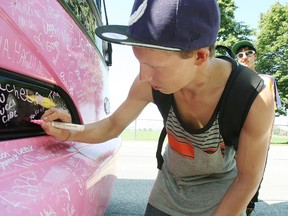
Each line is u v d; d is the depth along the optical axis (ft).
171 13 3.47
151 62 3.65
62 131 4.74
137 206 13.16
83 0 6.67
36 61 4.28
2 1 3.53
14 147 3.62
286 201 14.66
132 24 3.66
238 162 4.53
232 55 5.13
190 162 5.14
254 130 4.26
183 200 5.44
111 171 6.79
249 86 4.23
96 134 5.36
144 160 25.46
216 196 5.28
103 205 5.94
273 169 23.18
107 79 8.89
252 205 10.66
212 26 3.75
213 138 4.69
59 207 3.30
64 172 3.88
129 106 5.47
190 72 3.90
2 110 3.57
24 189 2.98
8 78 3.68
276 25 69.56
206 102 4.45
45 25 4.50
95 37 7.51
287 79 67.05
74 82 5.56
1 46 3.48
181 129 4.91
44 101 4.58
